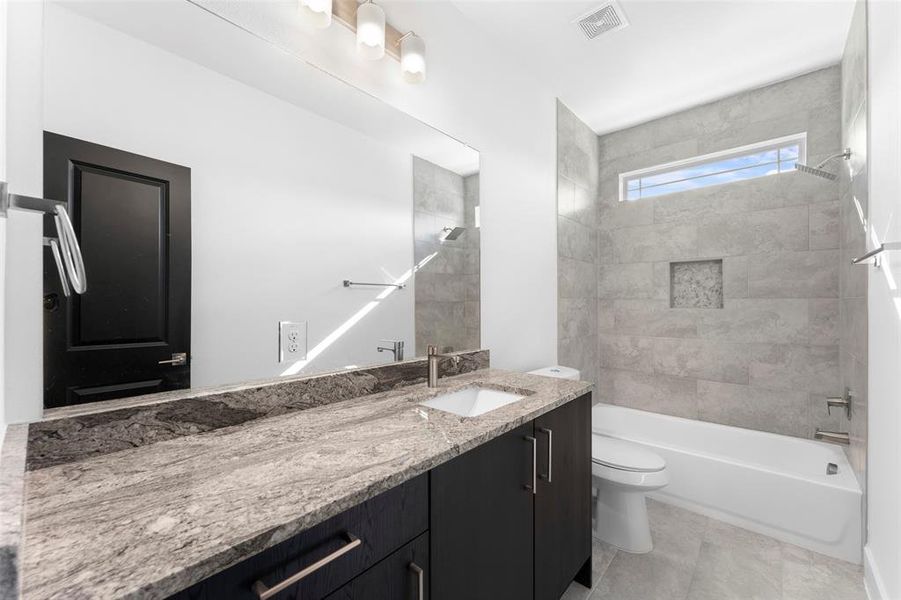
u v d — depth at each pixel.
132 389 0.95
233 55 1.15
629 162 3.14
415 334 1.71
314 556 0.67
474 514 1.03
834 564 1.75
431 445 0.95
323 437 1.00
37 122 0.82
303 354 1.32
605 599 1.57
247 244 1.18
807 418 2.41
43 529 0.58
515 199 2.30
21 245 0.80
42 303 0.83
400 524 0.83
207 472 0.80
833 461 2.11
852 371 1.96
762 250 2.55
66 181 0.86
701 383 2.78
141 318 0.97
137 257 0.96
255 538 0.57
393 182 1.62
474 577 1.03
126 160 0.95
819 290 2.37
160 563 0.51
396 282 1.63
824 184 2.36
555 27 2.04
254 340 1.19
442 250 1.84
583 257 3.05
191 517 0.62
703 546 1.90
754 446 2.46
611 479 1.88
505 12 1.93
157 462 0.84
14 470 0.64
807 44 2.16
